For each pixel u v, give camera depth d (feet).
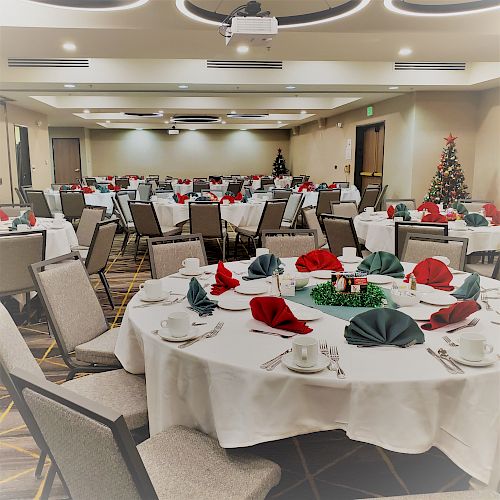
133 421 6.10
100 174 59.47
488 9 14.05
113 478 3.23
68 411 3.22
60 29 16.78
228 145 60.18
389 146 33.81
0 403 9.23
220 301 7.30
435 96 30.07
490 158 29.17
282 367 5.02
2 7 16.28
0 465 7.39
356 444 7.80
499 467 4.90
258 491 4.63
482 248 14.87
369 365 5.06
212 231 21.42
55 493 6.72
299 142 55.77
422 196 30.89
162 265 10.41
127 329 6.89
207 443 5.27
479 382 4.81
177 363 5.54
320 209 28.32
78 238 18.37
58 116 43.45
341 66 27.09
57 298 7.77
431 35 18.06
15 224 15.71
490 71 25.76
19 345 5.56
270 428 4.93
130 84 26.94
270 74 26.96
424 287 7.97
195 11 14.84
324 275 8.88
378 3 14.58
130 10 15.29
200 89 28.96
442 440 4.91
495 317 6.54
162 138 59.57
